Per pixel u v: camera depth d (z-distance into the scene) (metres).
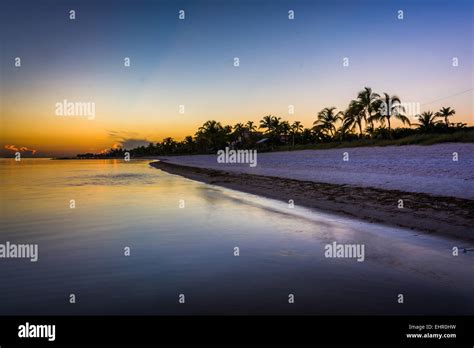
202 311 5.34
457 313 5.15
